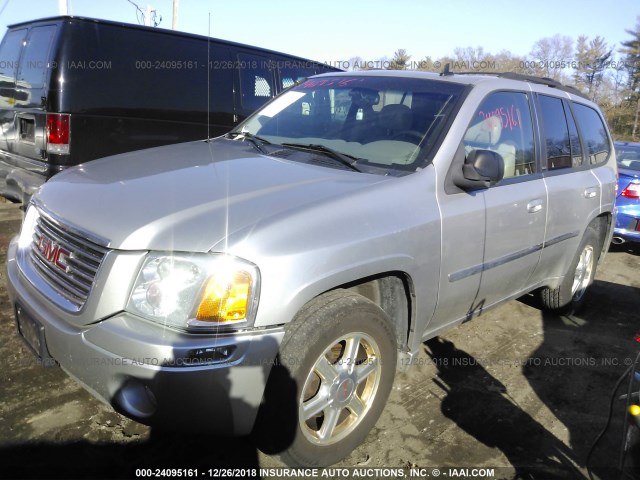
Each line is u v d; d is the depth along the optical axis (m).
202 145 3.48
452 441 2.83
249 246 2.09
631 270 6.55
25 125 5.09
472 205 3.03
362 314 2.44
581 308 4.95
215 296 2.03
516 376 3.58
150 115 5.39
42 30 5.03
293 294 2.14
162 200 2.32
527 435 2.94
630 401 2.13
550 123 4.02
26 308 2.43
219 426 2.12
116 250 2.10
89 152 4.97
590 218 4.43
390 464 2.63
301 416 2.33
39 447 2.52
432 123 3.10
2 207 6.67
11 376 3.05
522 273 3.71
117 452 2.54
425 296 2.80
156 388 2.00
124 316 2.09
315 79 4.02
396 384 3.34
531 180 3.64
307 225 2.26
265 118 3.83
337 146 3.20
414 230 2.64
